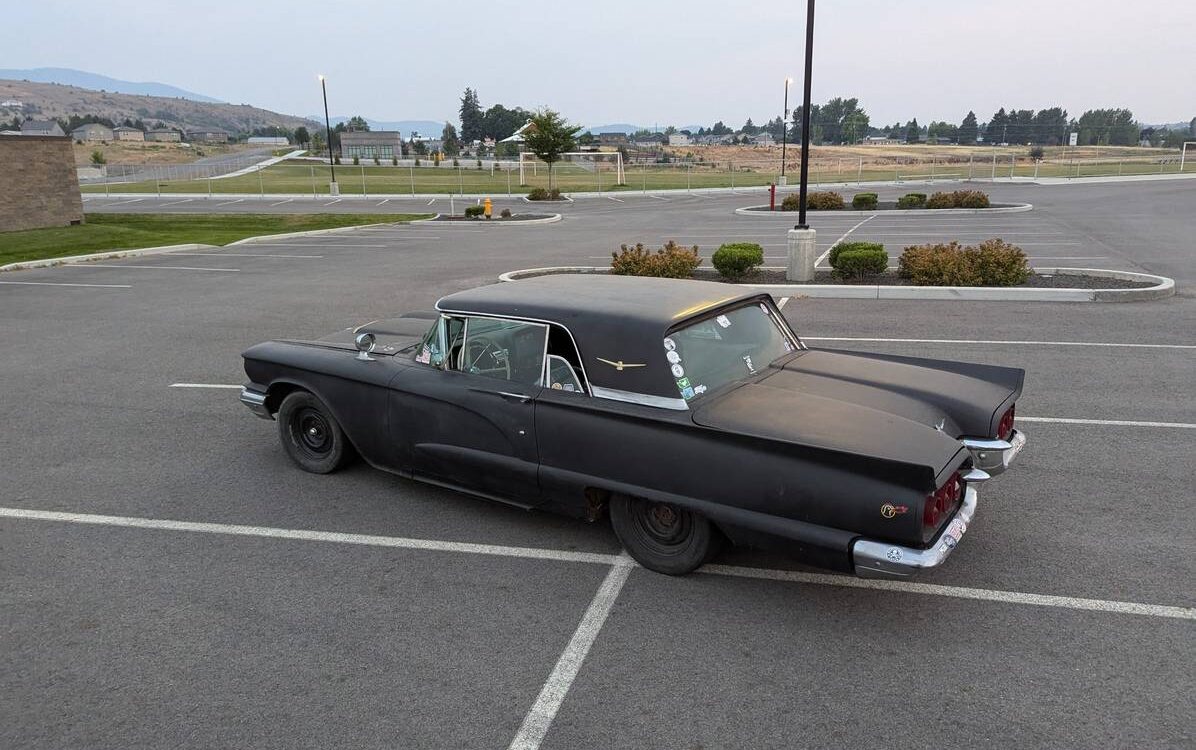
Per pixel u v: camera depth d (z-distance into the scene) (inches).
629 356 172.7
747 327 198.2
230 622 165.0
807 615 163.3
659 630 158.9
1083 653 148.3
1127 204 1200.2
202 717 136.4
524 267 695.7
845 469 146.3
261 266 745.6
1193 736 126.5
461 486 208.2
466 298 202.5
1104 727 128.9
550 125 2017.7
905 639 154.2
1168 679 140.3
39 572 187.2
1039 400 296.4
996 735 127.7
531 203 1749.5
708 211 1386.6
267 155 4904.0
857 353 214.2
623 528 181.6
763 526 155.2
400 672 147.6
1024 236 832.3
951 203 1216.2
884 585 173.9
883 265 553.0
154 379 356.8
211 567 188.2
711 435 160.1
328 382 227.9
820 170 3070.9
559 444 181.2
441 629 161.0
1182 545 186.9
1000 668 144.6
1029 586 171.6
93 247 883.4
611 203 1706.4
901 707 134.8
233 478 241.9
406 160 4431.6
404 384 210.4
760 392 178.1
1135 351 361.1
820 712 134.0
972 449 175.9
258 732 132.4
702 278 589.6
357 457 251.3
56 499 228.4
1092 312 447.8
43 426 293.6
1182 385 309.7
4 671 150.3
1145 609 161.6
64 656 154.6
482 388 194.7
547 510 193.9
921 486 139.2
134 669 150.1
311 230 1122.7
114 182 2655.0
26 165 996.6
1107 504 209.3
